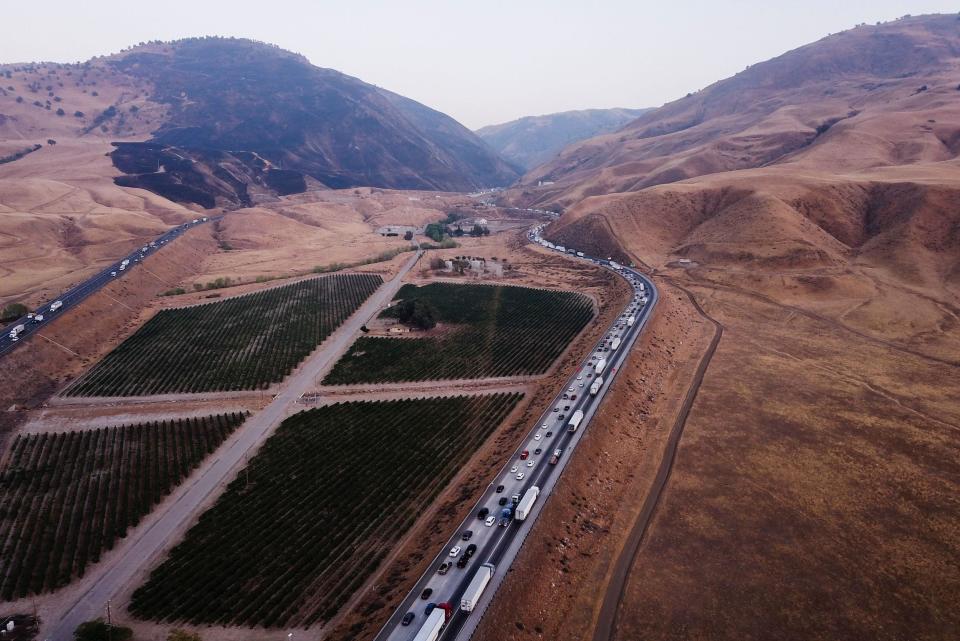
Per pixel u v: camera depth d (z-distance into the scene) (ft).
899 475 265.75
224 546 237.45
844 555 217.56
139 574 224.12
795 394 351.87
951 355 398.83
